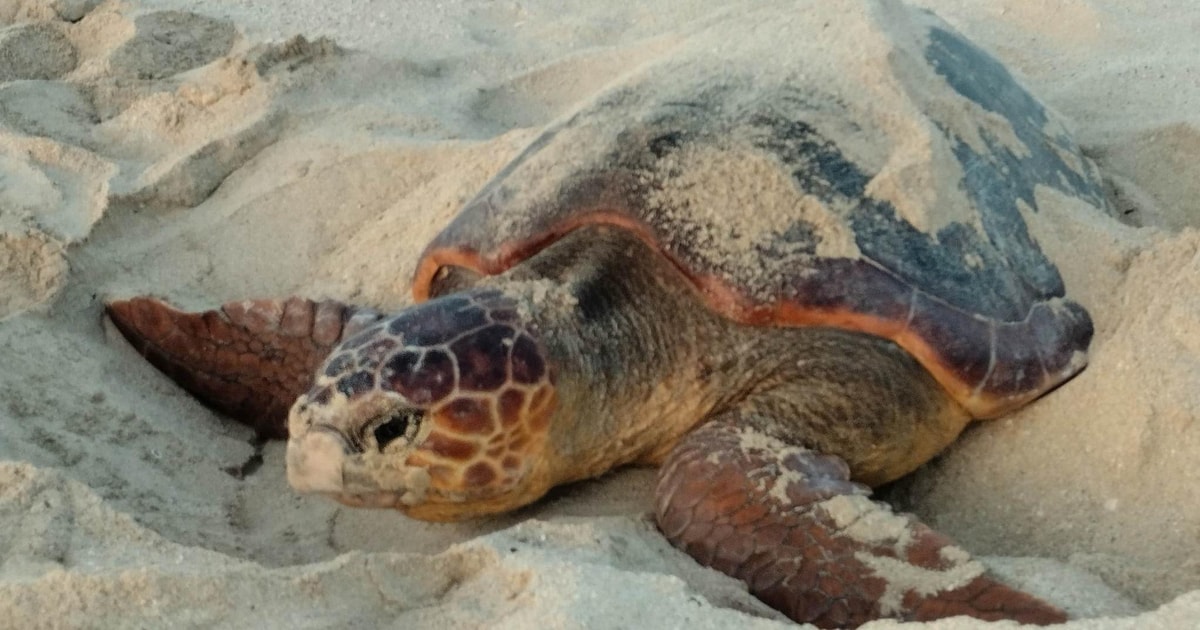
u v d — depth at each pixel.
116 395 2.48
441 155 2.82
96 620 2.06
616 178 2.37
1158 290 2.38
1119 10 3.29
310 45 3.09
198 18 3.38
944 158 2.38
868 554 2.16
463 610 2.09
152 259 2.74
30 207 2.75
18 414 2.39
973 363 2.30
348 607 2.09
